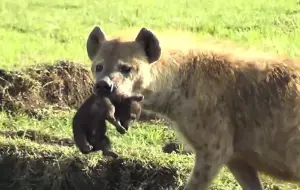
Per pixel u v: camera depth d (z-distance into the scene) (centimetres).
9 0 2841
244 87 1009
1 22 2388
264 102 1004
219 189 1161
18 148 1257
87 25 2355
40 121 1458
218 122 999
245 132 1011
